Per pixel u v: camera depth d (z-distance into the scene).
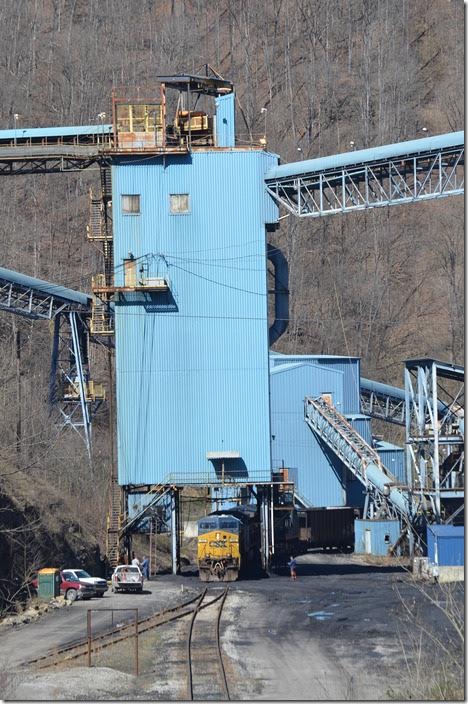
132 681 108.69
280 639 134.25
